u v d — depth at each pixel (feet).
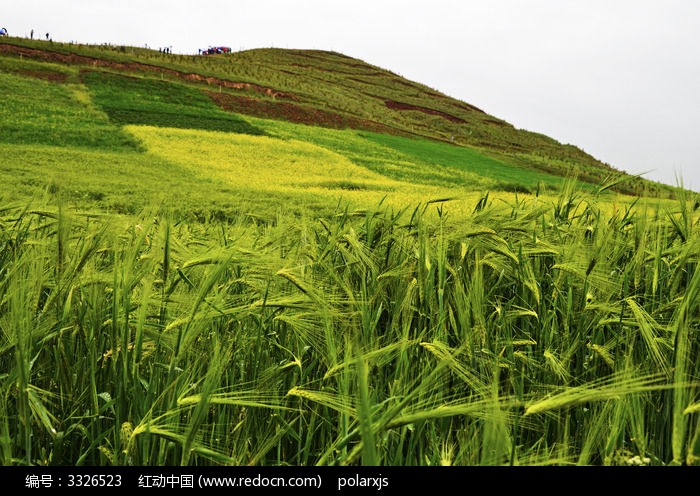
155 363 5.21
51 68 198.80
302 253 7.25
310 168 128.36
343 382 4.66
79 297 5.63
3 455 4.18
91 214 7.97
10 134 117.19
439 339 5.65
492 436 3.86
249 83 258.78
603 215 8.90
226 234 9.29
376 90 407.64
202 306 5.27
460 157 198.80
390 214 9.48
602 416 4.59
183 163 109.50
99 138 124.47
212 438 4.83
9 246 7.41
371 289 6.97
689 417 4.25
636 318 5.74
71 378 5.30
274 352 6.30
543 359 6.06
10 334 4.90
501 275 7.53
